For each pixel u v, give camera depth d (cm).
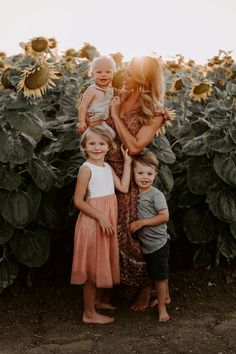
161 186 466
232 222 477
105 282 400
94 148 407
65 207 492
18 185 430
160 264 416
